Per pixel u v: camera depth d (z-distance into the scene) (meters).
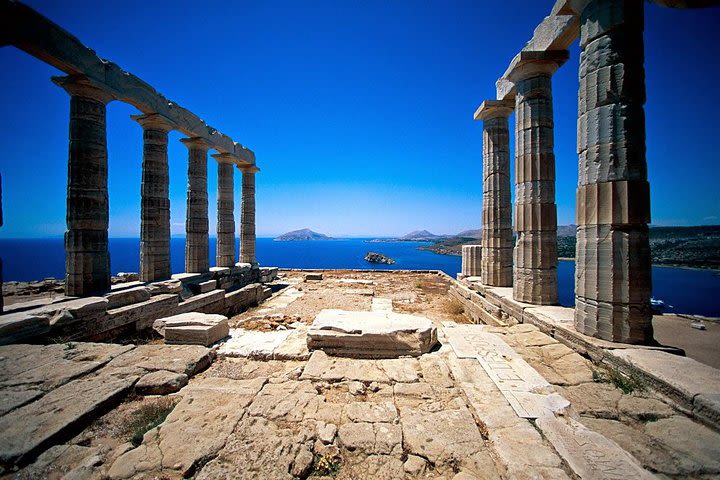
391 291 17.17
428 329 7.11
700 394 4.29
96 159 9.93
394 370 5.89
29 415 4.25
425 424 4.18
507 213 12.22
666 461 3.58
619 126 6.21
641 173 6.20
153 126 12.43
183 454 3.61
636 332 6.15
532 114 9.41
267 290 15.48
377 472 3.48
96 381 5.21
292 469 3.46
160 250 12.56
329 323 7.52
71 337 7.85
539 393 4.93
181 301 11.73
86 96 9.74
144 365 5.87
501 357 6.26
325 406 4.61
